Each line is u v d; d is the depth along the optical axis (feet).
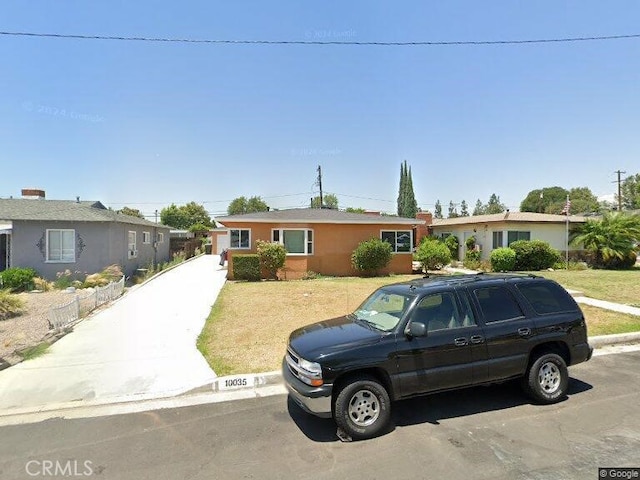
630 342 24.91
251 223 60.03
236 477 11.09
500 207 264.31
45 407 16.40
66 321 29.63
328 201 182.80
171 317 32.42
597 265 69.36
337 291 44.55
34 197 69.56
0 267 56.24
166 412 15.76
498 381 15.19
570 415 14.33
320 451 12.40
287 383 14.62
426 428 13.62
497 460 11.49
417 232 100.27
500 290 16.17
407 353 13.97
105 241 55.42
